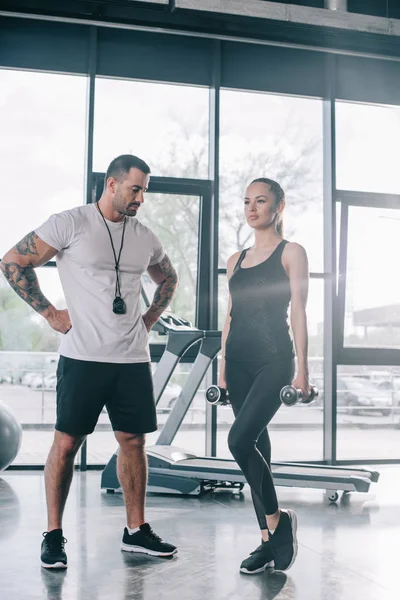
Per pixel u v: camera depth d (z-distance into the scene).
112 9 4.98
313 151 6.14
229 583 2.51
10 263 2.70
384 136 6.25
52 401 5.84
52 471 2.74
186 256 5.84
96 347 2.73
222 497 4.36
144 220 5.79
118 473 2.94
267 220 2.60
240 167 6.01
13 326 5.67
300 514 3.84
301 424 6.29
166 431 4.66
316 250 6.07
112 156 5.71
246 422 2.46
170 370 4.37
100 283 2.75
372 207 6.11
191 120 5.91
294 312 2.51
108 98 5.74
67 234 2.70
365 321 6.01
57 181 5.61
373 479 4.32
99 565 2.73
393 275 6.09
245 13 5.06
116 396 2.83
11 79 5.57
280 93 6.07
